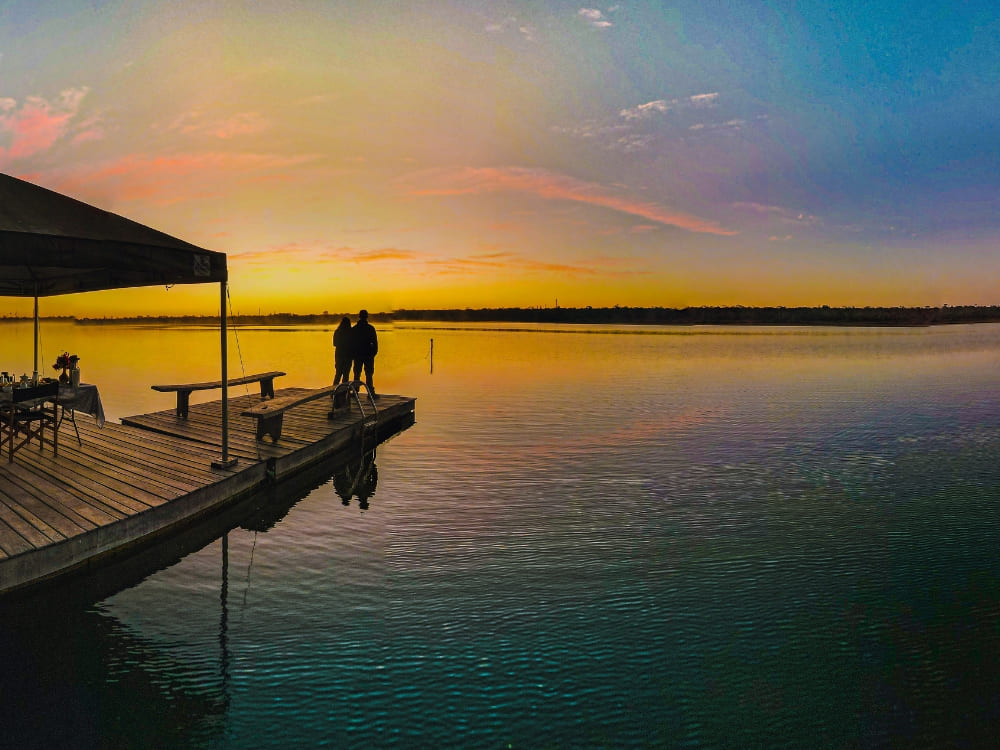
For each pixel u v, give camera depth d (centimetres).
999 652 495
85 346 4881
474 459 1173
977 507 882
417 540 737
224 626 522
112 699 419
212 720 399
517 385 2416
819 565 670
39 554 575
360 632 515
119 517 661
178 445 1048
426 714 409
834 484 1001
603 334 9388
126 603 560
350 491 948
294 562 665
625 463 1141
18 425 916
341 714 408
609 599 584
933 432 1461
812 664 476
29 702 414
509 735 390
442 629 523
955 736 394
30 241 602
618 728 398
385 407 1537
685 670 466
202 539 730
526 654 486
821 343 6500
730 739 389
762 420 1616
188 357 3662
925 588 614
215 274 828
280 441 1113
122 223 750
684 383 2500
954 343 6512
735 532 774
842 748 381
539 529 780
